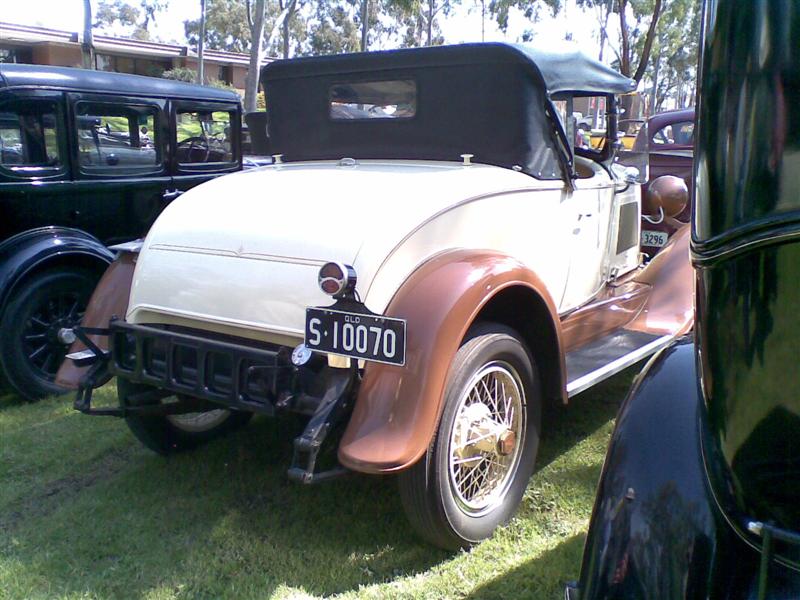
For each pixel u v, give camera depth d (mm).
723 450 1503
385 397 2551
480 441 2887
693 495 1601
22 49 34250
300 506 3320
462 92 3559
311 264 2770
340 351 2568
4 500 3430
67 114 5020
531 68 3373
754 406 1394
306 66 3965
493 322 2996
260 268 2867
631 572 1585
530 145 3496
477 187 3160
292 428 4164
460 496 2854
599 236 4164
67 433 4199
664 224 5727
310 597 2686
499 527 3061
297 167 3775
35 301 4668
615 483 1713
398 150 3818
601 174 4219
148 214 5684
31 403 4734
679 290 4277
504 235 3297
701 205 1390
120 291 3426
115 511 3297
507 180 3342
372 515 3238
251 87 16750
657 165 7953
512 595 2670
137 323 3209
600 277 4246
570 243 3818
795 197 1231
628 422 1812
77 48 34188
